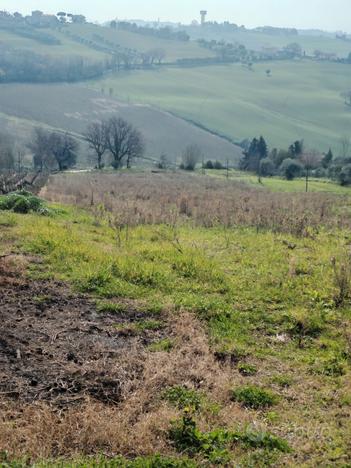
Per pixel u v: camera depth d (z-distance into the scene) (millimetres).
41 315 7496
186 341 7008
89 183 36531
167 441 4930
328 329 7664
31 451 4605
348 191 45156
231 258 11133
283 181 53375
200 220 16344
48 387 5633
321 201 27156
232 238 13430
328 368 6500
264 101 126688
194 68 163375
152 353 6578
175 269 9844
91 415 5125
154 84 137000
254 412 5535
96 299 8258
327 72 166625
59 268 9367
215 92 132750
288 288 9188
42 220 13172
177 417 5254
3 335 6664
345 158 69438
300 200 27047
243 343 7121
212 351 6781
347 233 14758
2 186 19688
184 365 6324
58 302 8031
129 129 70500
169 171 64125
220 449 4836
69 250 10266
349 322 7859
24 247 10414
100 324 7387
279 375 6312
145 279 9094
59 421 5062
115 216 14945
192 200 22250
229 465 4672
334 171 59312
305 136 99812
